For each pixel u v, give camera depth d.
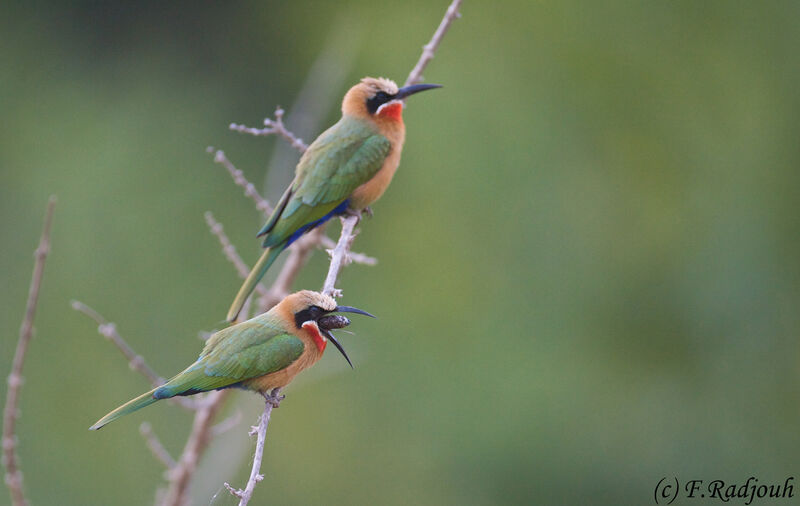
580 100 16.36
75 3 19.53
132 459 14.43
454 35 16.97
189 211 17.56
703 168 16.08
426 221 16.28
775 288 15.44
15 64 19.19
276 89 19.50
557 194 15.94
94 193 17.56
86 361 15.54
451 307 15.89
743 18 16.41
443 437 15.20
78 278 16.38
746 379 15.27
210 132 19.11
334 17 19.30
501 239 15.97
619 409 15.27
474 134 16.25
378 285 16.38
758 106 16.19
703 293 15.54
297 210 8.65
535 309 15.69
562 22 16.59
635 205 15.95
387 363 15.81
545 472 14.94
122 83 19.41
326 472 14.84
